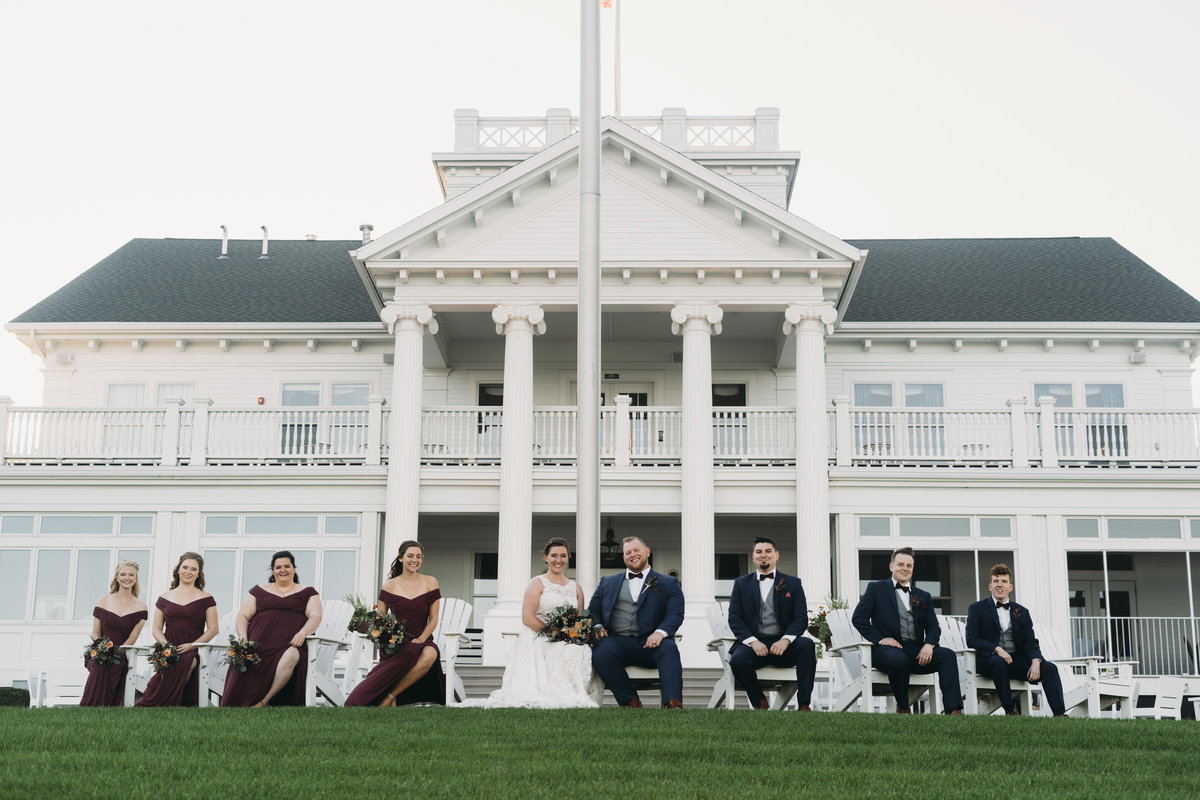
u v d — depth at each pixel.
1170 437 24.14
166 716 9.67
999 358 28.75
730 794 6.21
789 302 24.28
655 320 26.45
